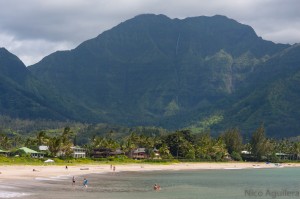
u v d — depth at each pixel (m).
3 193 74.56
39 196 72.50
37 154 199.88
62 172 131.88
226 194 90.19
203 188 101.62
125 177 126.69
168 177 135.50
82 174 129.75
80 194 78.19
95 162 192.12
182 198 80.31
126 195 80.50
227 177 146.50
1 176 106.06
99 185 97.38
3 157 163.62
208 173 169.50
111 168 166.50
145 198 77.44
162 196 81.88
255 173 179.25
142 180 117.94
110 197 75.94
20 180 98.62
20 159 163.88
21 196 71.62
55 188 85.81
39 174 118.25
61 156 198.50
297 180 136.38
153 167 193.75
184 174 156.00
